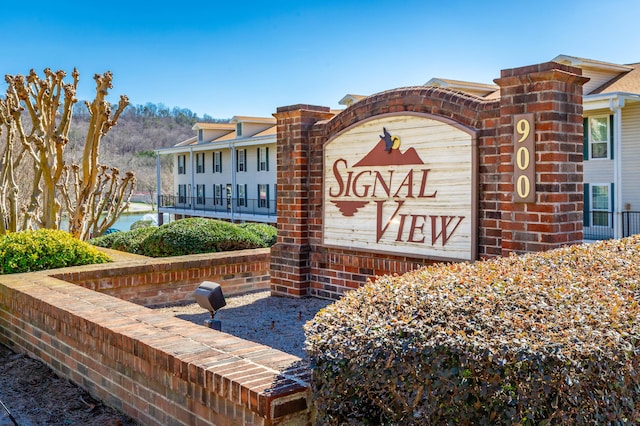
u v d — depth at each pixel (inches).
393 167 248.8
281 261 300.8
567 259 153.0
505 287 123.6
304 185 291.4
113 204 494.3
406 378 101.3
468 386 95.3
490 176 214.2
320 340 112.5
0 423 164.9
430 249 234.7
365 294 132.7
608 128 705.0
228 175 1376.7
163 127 2972.4
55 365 202.1
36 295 216.2
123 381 163.0
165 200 1572.3
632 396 98.8
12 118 419.5
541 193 193.3
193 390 134.3
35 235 301.4
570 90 196.5
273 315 260.4
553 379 90.7
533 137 194.2
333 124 276.8
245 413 120.1
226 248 370.0
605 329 100.2
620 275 135.3
